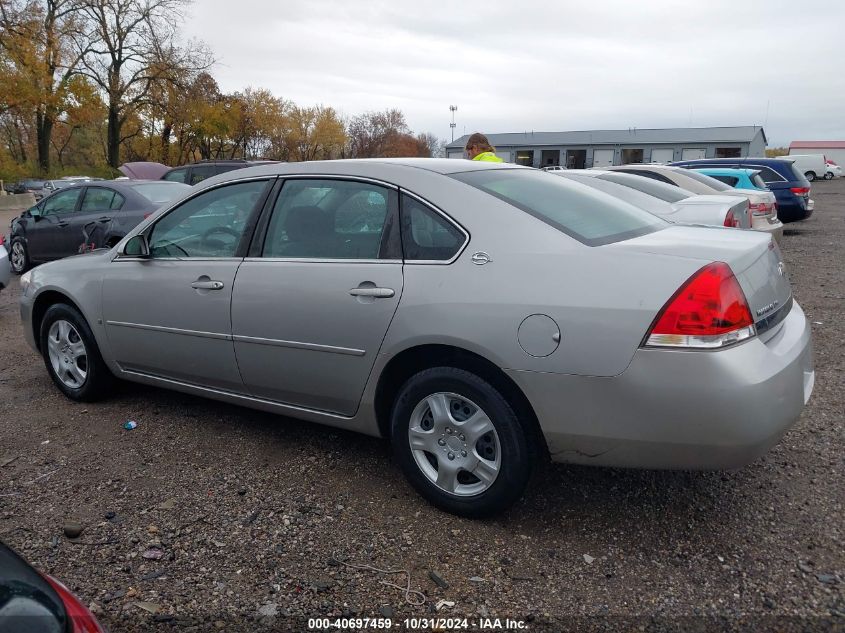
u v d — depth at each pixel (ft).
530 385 9.21
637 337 8.58
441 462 10.30
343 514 10.52
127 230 29.96
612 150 181.68
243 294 12.02
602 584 8.74
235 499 11.03
